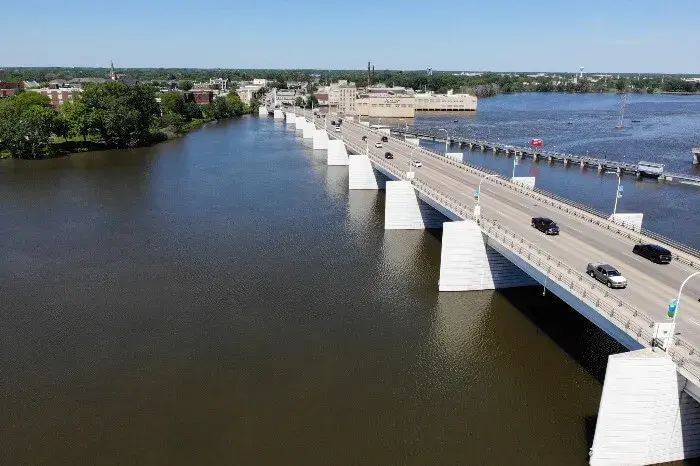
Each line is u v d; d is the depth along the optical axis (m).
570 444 40.69
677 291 47.12
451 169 109.19
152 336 56.03
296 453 39.94
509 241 59.88
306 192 120.31
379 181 123.94
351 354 52.69
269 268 74.12
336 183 130.25
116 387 47.62
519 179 98.69
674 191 123.50
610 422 36.72
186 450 40.19
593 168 151.62
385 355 52.53
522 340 55.00
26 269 73.81
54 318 59.88
